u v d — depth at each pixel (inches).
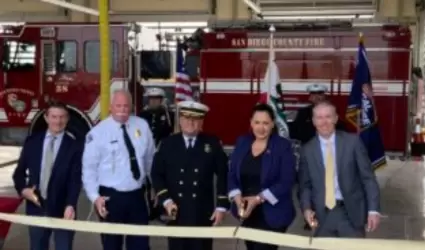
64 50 424.2
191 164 159.3
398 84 383.9
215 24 413.4
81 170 165.2
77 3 757.3
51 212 165.2
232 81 408.2
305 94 394.0
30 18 772.6
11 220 153.6
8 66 426.0
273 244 145.6
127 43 420.2
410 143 395.5
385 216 305.9
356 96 296.4
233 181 156.3
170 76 451.2
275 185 152.3
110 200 161.6
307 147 154.4
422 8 702.5
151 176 162.9
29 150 166.7
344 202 149.6
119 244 169.6
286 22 399.5
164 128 311.9
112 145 162.2
